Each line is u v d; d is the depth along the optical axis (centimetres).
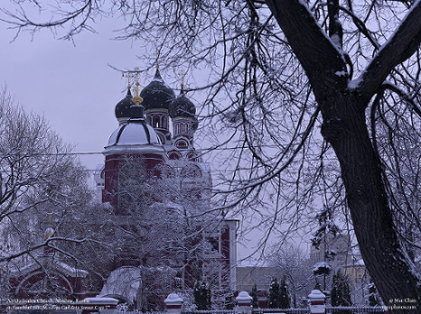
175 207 2700
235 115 571
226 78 566
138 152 3834
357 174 379
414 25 371
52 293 2767
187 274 3462
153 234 2897
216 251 3008
